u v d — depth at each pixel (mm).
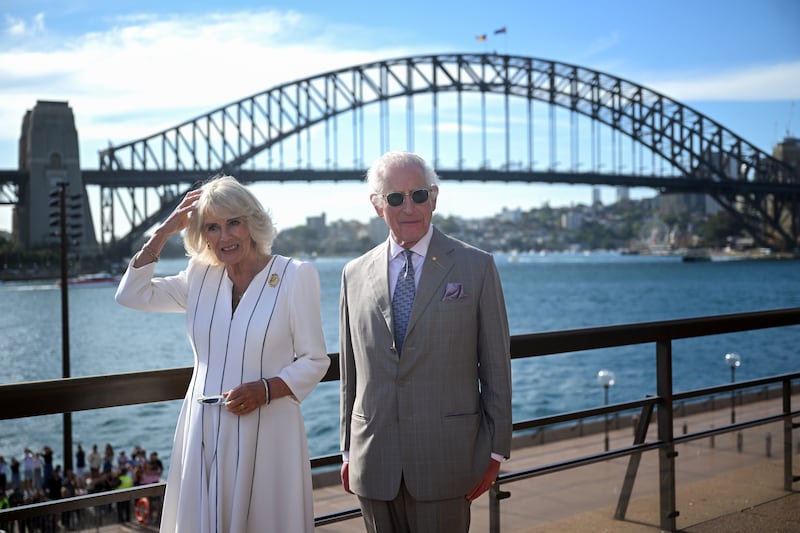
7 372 46250
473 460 2588
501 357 2607
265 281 2664
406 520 2658
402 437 2570
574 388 33969
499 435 2574
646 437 3816
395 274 2668
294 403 2664
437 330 2553
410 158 2660
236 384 2586
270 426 2611
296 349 2668
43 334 67938
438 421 2549
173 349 56312
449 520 2588
